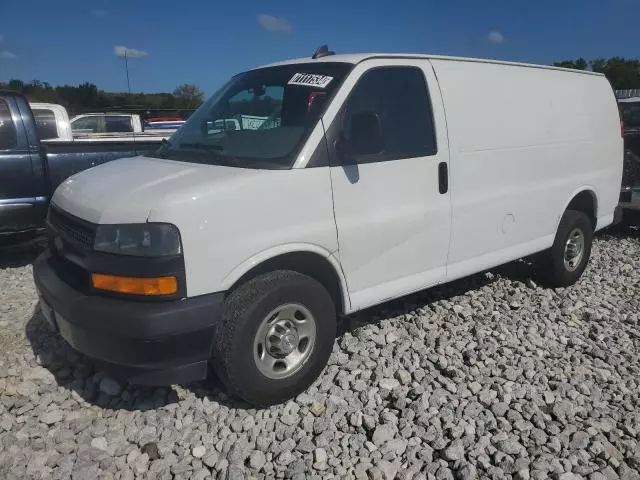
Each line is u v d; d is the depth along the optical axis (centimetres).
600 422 338
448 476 296
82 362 395
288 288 335
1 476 293
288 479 294
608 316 505
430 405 355
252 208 322
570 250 566
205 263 308
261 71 429
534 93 495
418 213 402
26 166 614
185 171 345
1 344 423
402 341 432
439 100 417
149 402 355
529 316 496
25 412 345
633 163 782
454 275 442
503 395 366
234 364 322
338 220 359
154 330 296
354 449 317
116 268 304
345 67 379
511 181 473
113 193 328
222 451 315
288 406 352
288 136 357
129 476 296
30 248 646
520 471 296
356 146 360
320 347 360
